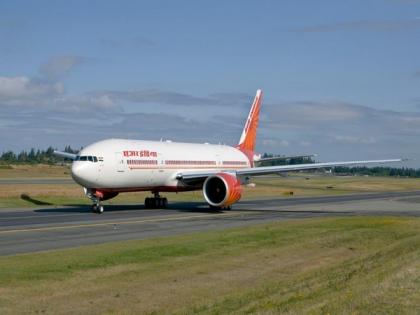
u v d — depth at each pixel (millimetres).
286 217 51906
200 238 34062
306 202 80125
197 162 67750
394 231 38688
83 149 55188
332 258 27641
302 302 17328
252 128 85625
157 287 20625
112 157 55000
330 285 19938
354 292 18219
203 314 16797
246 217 51500
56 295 19141
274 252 28922
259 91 86750
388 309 16094
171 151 63625
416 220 48094
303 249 30188
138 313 17297
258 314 16031
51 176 160375
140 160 58062
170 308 17891
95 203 54812
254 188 127688
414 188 148250
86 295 19219
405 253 27438
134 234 36625
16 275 21984
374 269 22938
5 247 30031
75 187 98562
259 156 87312
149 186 60531
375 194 110188
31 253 27703
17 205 63500
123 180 56469
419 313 15695
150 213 55000
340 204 75938
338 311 15938
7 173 173375
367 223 44562
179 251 28547
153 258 26375
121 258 26172
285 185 154750
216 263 25531
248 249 29719
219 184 60969
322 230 39031
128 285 20797
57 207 61312
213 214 55062
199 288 20656
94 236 35312
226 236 35094
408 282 19641
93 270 23234
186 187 64812
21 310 17344
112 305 18125
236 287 20984
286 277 22922
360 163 65625
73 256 26609
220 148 76312
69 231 38031
